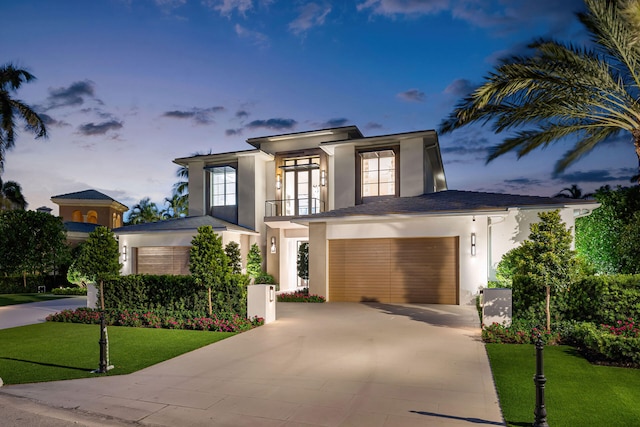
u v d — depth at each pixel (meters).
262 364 7.77
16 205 37.56
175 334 10.71
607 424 4.73
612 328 8.16
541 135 13.34
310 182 23.83
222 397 5.96
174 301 12.98
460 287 15.45
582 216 16.64
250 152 23.84
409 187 20.55
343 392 6.10
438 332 10.44
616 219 15.41
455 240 15.84
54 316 13.41
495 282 15.18
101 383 6.75
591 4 9.82
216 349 9.05
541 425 4.59
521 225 15.87
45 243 25.48
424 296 16.06
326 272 17.30
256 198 23.91
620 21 9.72
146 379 6.95
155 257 22.20
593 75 10.73
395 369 7.27
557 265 8.97
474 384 6.38
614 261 15.33
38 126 25.16
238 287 12.18
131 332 11.11
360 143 21.56
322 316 13.19
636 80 10.48
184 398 5.95
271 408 5.49
